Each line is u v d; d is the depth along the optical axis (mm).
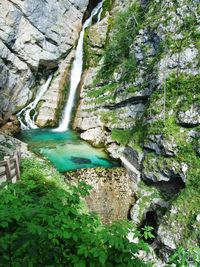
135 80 22156
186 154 16938
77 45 28078
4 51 21781
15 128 22734
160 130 18219
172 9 21531
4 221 3170
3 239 3035
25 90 24672
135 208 17469
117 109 22922
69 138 22609
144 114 20406
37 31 24047
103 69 25578
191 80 18641
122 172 18281
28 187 5203
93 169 17641
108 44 26609
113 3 28859
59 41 26078
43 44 24828
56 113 25000
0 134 19594
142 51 22641
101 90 24250
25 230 3107
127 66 23312
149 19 23141
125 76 23156
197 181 16031
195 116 17422
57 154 19734
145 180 18500
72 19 27594
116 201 17688
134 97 21844
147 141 18781
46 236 3184
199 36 19422
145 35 22828
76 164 18812
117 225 3691
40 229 3051
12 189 4398
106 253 3453
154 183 18141
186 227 15148
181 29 20578
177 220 15539
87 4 28719
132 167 19219
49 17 24828
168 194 17625
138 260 3609
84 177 17188
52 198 3869
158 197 17625
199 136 16891
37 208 3521
